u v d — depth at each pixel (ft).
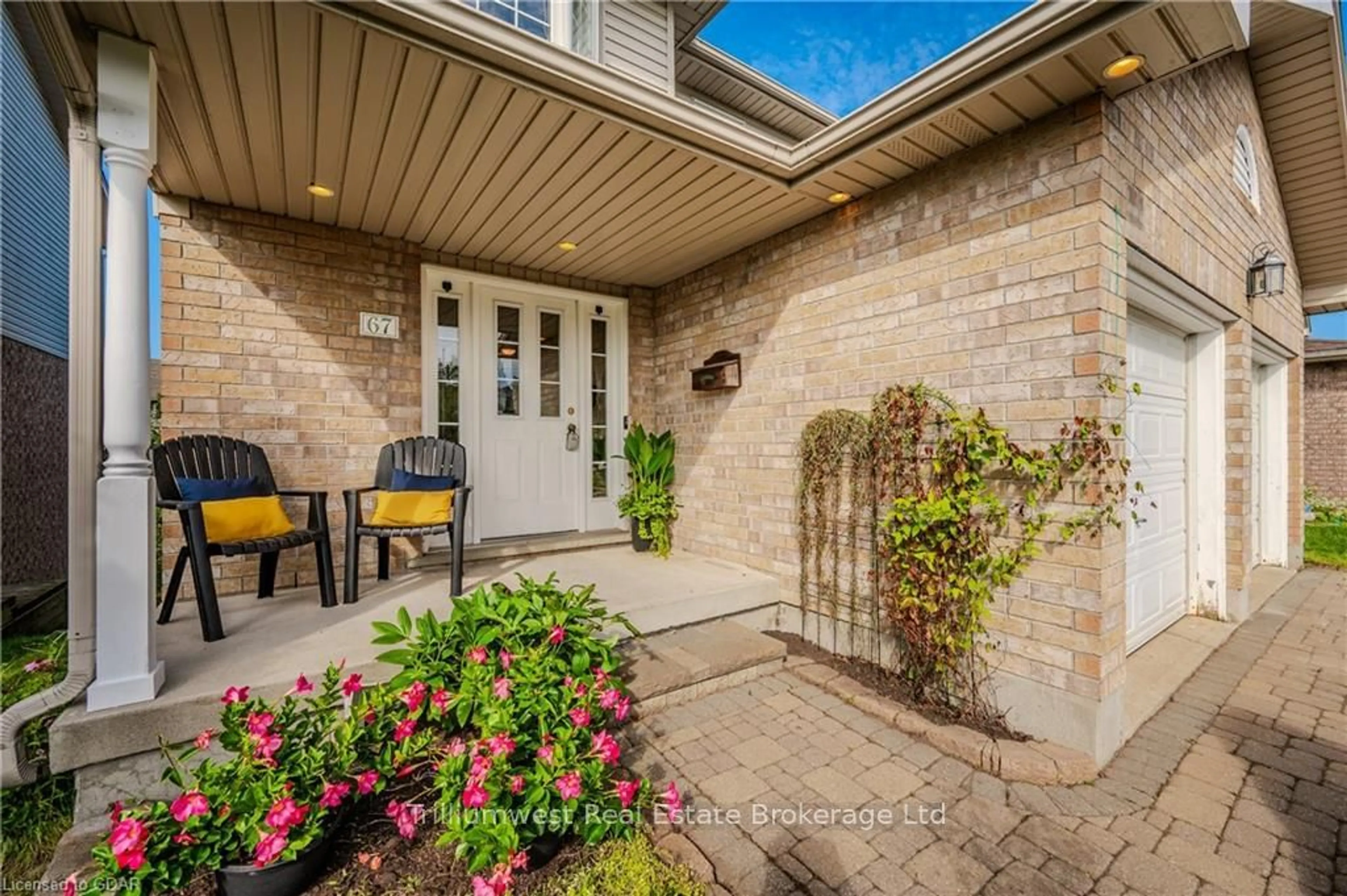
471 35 6.42
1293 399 19.60
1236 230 12.80
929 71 7.50
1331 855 5.95
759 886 5.51
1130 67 6.89
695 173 9.48
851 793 6.93
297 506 11.37
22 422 15.03
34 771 6.42
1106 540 7.50
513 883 4.90
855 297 10.62
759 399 12.88
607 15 13.21
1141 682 9.93
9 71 11.33
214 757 6.49
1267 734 8.42
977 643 8.59
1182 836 6.22
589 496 15.97
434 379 13.26
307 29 6.14
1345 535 23.52
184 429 10.41
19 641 11.91
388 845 5.52
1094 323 7.41
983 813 6.59
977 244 8.69
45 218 15.52
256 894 4.78
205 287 10.57
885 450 9.85
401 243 12.60
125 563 6.22
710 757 7.66
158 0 5.66
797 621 11.83
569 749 5.79
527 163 9.12
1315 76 13.69
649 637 10.36
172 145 8.46
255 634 8.38
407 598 10.32
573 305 15.70
